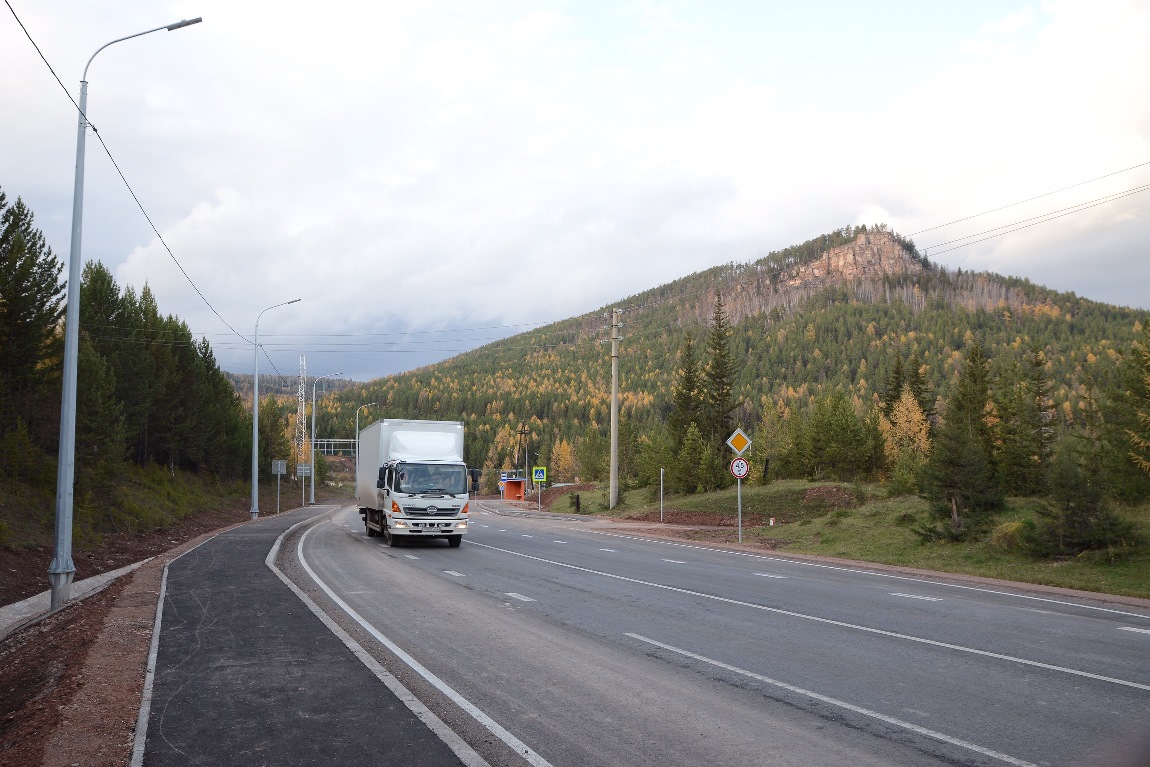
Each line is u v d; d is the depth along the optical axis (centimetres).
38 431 2955
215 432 5934
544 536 3156
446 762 521
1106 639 1005
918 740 589
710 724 631
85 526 2445
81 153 1436
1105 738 593
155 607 1180
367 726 601
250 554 2003
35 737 569
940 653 911
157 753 535
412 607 1255
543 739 591
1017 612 1234
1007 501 2803
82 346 3169
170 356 5131
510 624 1101
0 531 1828
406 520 2417
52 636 1020
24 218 3034
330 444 15312
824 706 685
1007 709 675
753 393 18388
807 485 4422
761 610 1235
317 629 1008
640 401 18675
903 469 4331
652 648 936
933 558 2064
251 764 514
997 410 4175
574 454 13412
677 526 3825
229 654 856
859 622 1125
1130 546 1805
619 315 5222
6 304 2875
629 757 551
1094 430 3250
